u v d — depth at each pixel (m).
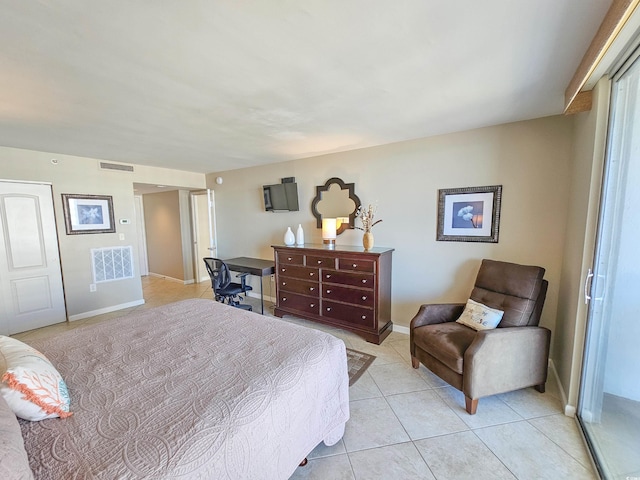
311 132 2.93
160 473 0.89
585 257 1.90
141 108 2.21
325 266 3.51
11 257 3.53
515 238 2.79
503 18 1.24
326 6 1.15
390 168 3.46
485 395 2.08
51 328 3.77
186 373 1.41
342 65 1.63
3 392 1.00
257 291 5.11
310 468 1.64
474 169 2.94
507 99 2.15
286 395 1.35
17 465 0.73
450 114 2.47
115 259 4.46
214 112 2.32
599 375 1.83
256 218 4.93
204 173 5.61
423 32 1.34
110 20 1.22
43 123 2.52
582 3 1.15
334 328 3.64
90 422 1.08
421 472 1.62
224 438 1.06
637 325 1.45
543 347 2.23
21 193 3.57
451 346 2.21
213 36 1.34
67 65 1.58
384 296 3.32
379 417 2.06
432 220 3.23
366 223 3.41
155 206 6.70
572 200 2.32
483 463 1.67
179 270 6.37
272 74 1.72
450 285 3.18
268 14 1.19
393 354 2.99
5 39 1.33
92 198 4.16
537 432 1.90
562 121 2.51
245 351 1.64
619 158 1.65
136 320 2.15
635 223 1.49
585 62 1.51
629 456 1.45
